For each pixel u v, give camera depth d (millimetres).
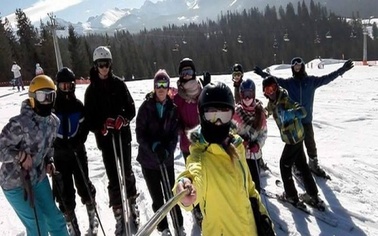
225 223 2352
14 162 3354
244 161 2496
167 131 4332
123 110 4605
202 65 98000
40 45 58562
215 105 2328
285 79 5992
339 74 5895
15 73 22984
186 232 4668
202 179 2281
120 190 4578
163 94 4215
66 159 4309
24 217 3506
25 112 3375
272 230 2516
